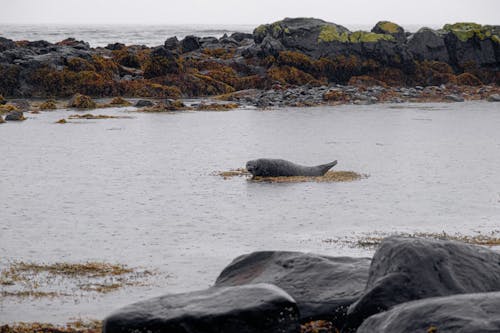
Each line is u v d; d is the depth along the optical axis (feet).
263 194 157.58
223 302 68.23
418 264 68.39
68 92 413.39
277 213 139.44
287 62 463.42
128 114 340.18
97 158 207.31
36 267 103.50
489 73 500.33
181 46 560.20
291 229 126.82
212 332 66.23
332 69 471.21
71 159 204.64
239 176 180.65
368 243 116.67
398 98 426.51
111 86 418.10
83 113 341.00
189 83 435.12
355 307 68.49
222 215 137.69
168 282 97.25
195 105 381.40
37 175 179.11
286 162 180.24
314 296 76.89
